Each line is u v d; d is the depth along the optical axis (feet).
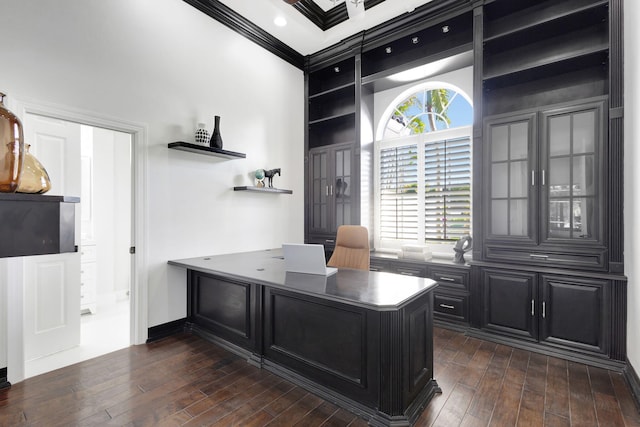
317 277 7.56
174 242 10.14
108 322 11.27
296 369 7.18
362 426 5.69
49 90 7.54
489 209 9.73
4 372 6.90
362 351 6.01
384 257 12.39
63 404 6.28
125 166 14.25
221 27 11.55
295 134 14.83
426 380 6.59
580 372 7.52
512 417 5.86
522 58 10.27
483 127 9.84
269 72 13.47
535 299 8.75
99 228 13.46
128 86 9.00
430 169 12.63
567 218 8.49
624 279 7.46
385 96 13.93
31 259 8.13
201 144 10.37
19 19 7.11
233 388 6.90
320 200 14.62
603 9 8.32
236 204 12.11
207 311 9.77
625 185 7.57
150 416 5.93
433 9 10.95
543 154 8.81
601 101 7.98
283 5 11.66
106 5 8.55
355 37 13.00
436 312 10.77
